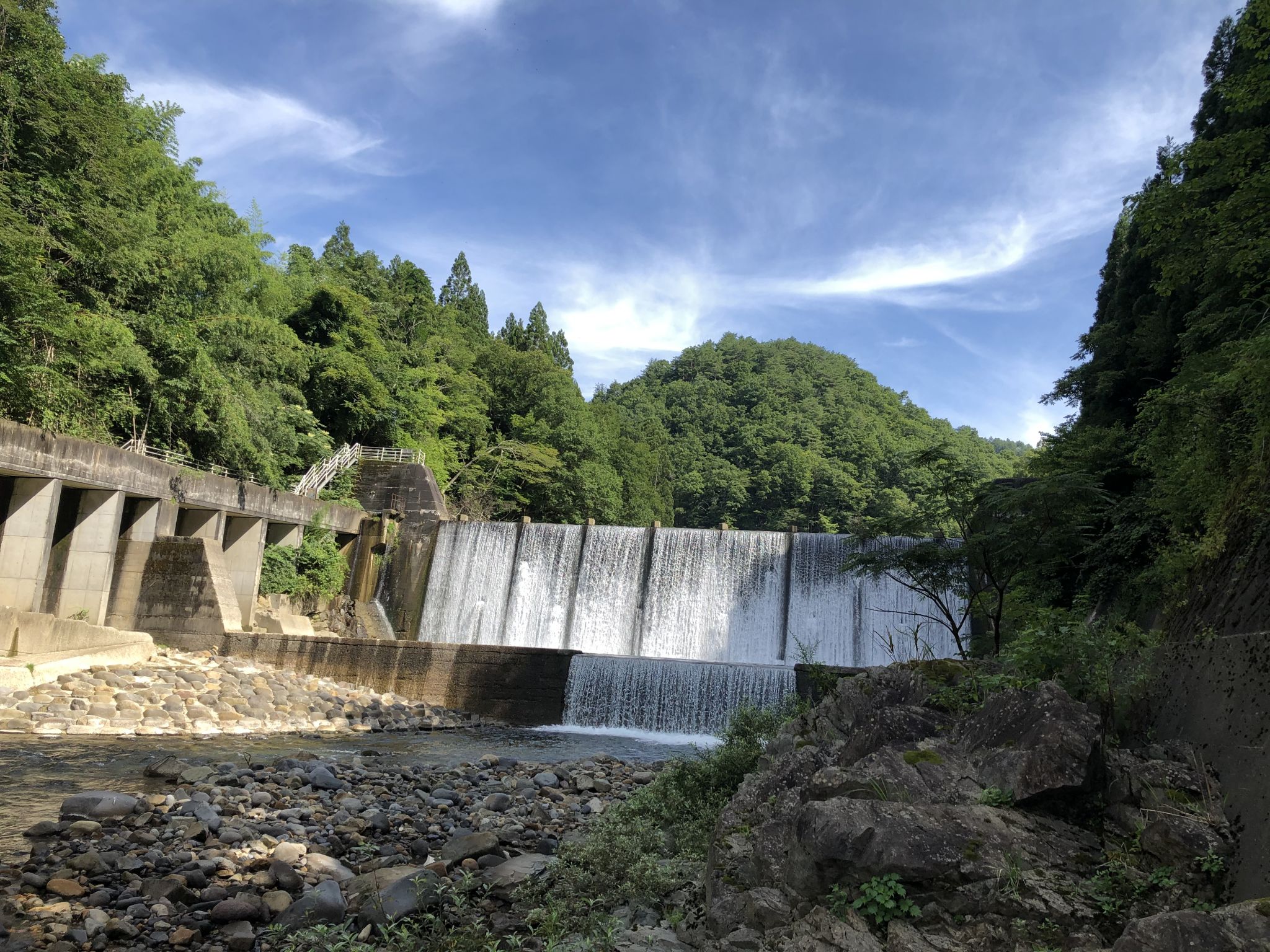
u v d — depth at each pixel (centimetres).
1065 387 2912
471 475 6394
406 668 3112
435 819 1423
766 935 624
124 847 1104
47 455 2816
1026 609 2100
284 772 1698
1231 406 1313
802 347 18962
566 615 4109
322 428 5388
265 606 3869
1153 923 479
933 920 568
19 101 2981
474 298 10519
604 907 854
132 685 2458
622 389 17388
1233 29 2327
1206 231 1481
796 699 1767
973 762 701
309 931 798
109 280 3506
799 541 3925
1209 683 685
